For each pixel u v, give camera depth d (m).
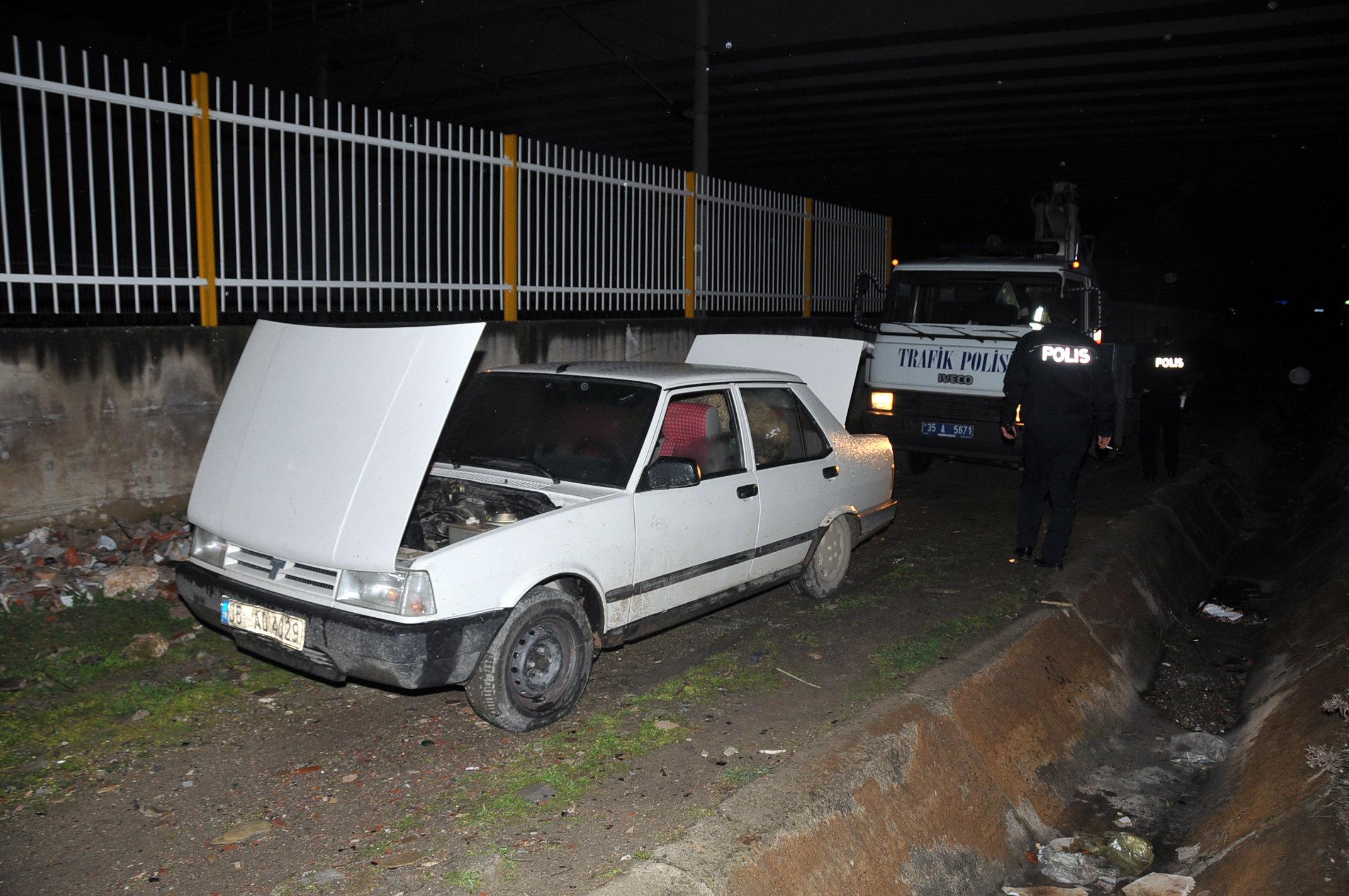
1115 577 7.53
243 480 4.59
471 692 4.36
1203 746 5.68
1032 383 7.36
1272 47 17.75
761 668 5.41
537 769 4.20
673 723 4.68
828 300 14.80
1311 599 7.16
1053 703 5.59
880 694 5.07
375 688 5.06
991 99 22.11
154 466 6.82
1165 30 17.23
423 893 3.32
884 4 17.55
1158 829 4.88
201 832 3.70
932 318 10.84
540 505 4.83
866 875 3.76
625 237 10.74
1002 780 4.80
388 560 4.04
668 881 3.26
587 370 5.62
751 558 5.68
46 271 9.93
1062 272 10.20
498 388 5.73
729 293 12.52
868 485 6.79
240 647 4.60
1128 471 12.14
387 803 3.92
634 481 4.92
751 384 5.91
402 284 8.23
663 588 5.07
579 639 4.64
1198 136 24.41
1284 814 4.23
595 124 28.09
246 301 7.59
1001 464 10.59
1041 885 4.33
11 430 6.11
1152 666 6.91
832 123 25.34
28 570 5.82
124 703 4.66
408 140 8.59
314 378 4.64
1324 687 5.25
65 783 4.02
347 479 4.26
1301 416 23.05
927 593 6.80
